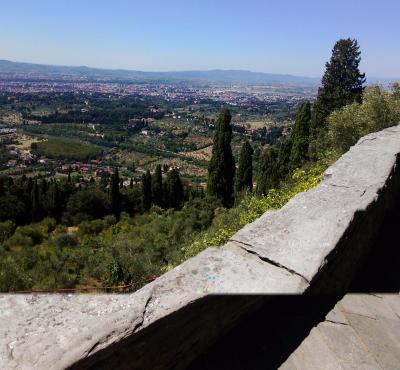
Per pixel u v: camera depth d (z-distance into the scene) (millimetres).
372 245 3881
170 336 1980
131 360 1815
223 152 34031
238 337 2463
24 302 1844
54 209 41906
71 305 1847
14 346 1602
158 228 19375
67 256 15891
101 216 42250
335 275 3008
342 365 2379
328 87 24750
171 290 2029
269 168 28609
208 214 22609
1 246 22156
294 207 3090
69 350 1608
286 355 2398
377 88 11750
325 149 13016
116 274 11586
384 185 3674
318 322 2697
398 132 5352
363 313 2873
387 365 2420
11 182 46844
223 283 2145
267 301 2799
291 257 2434
